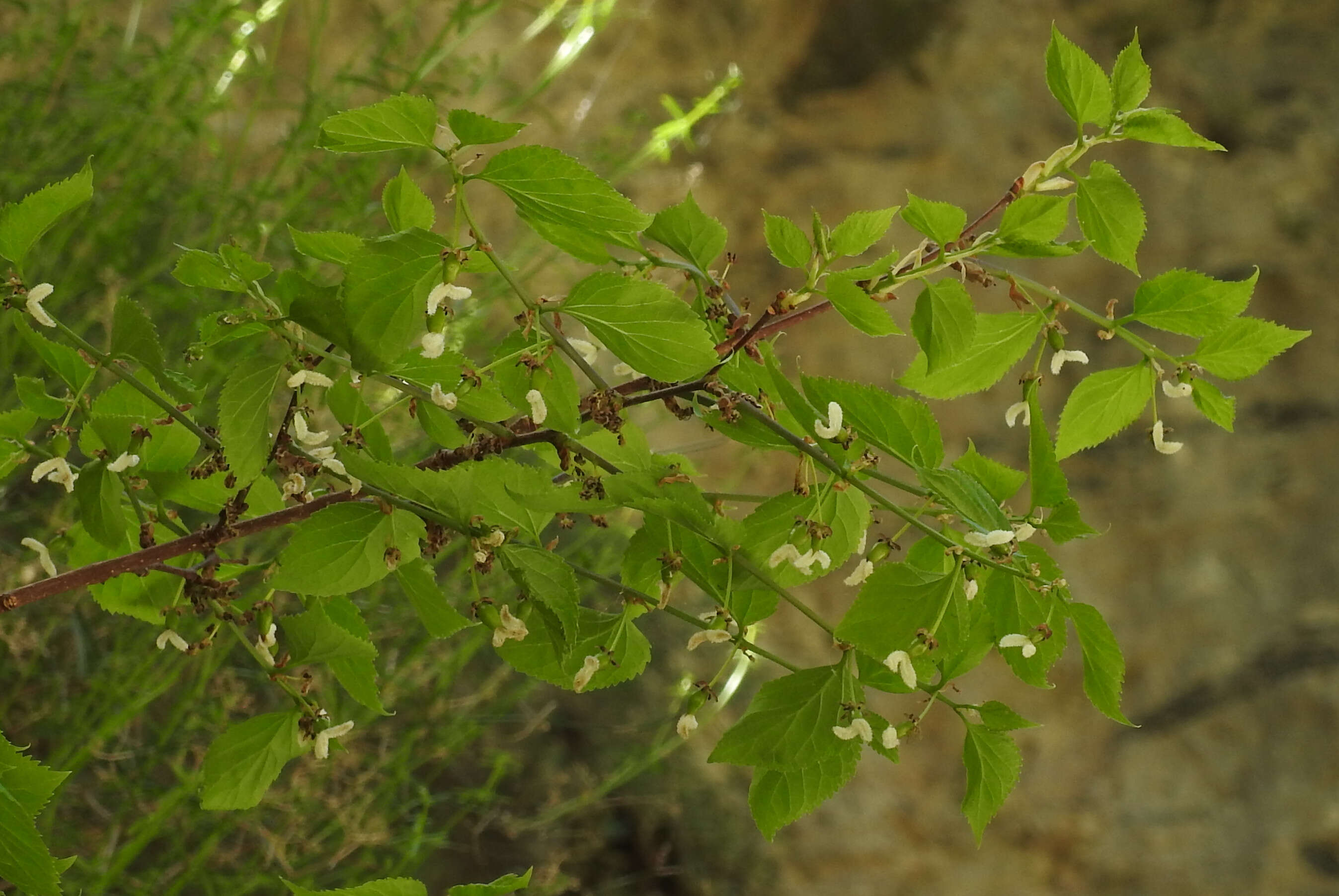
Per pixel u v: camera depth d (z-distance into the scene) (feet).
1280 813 8.51
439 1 7.59
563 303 2.38
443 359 2.49
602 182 2.31
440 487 2.38
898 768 8.36
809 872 7.63
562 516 2.52
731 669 7.22
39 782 2.30
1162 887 8.24
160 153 4.58
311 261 3.52
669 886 6.77
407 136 2.31
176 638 2.53
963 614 2.40
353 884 4.72
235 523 2.53
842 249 2.45
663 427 7.50
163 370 2.44
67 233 4.09
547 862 6.30
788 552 2.42
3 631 3.80
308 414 2.43
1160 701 8.77
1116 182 2.44
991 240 2.43
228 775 2.49
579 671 2.49
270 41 7.40
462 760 6.34
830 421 2.41
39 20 4.65
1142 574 9.07
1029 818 8.33
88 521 2.48
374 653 2.48
